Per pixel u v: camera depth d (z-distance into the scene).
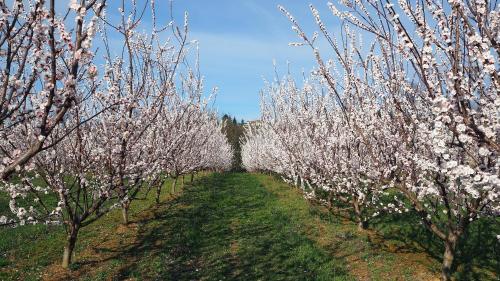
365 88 8.23
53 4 3.72
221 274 10.09
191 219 15.88
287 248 12.11
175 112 14.62
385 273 9.46
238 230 14.67
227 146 55.66
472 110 4.28
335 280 9.27
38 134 3.96
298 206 18.12
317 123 14.62
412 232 11.75
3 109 4.05
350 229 13.16
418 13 4.79
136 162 10.23
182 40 9.05
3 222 6.27
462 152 5.52
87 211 9.73
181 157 19.00
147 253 11.30
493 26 4.40
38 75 4.10
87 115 8.85
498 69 4.33
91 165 9.59
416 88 6.77
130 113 8.69
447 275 8.41
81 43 3.83
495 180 4.22
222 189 27.88
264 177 37.88
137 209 17.08
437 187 7.68
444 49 4.32
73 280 9.16
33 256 10.67
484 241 10.43
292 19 6.14
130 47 8.52
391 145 8.79
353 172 12.13
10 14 3.92
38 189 8.42
